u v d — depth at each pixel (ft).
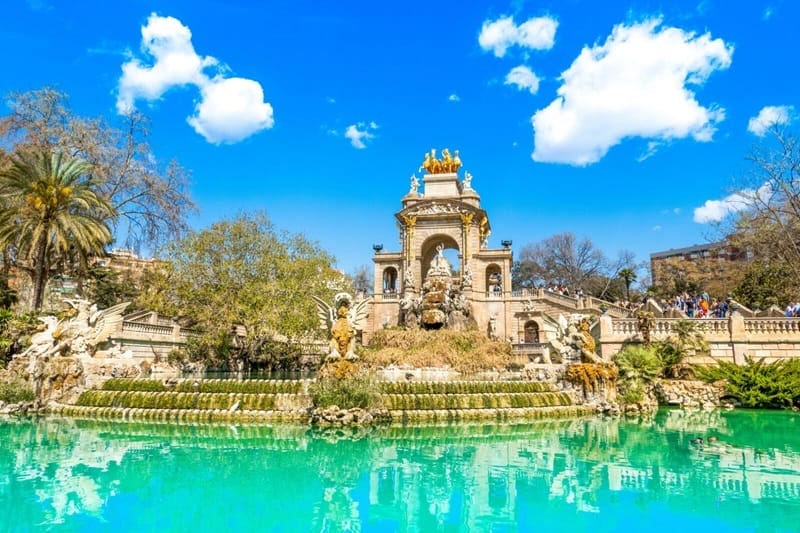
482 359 124.57
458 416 68.85
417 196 226.79
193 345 129.90
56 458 46.75
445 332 135.13
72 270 129.70
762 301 150.20
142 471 42.45
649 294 238.68
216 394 70.79
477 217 207.10
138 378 81.05
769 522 30.81
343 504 34.83
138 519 31.30
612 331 97.14
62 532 28.99
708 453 49.55
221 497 36.04
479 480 40.37
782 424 65.98
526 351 144.15
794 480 39.78
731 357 91.66
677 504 34.27
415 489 38.22
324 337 149.79
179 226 143.23
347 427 63.31
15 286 143.64
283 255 141.38
